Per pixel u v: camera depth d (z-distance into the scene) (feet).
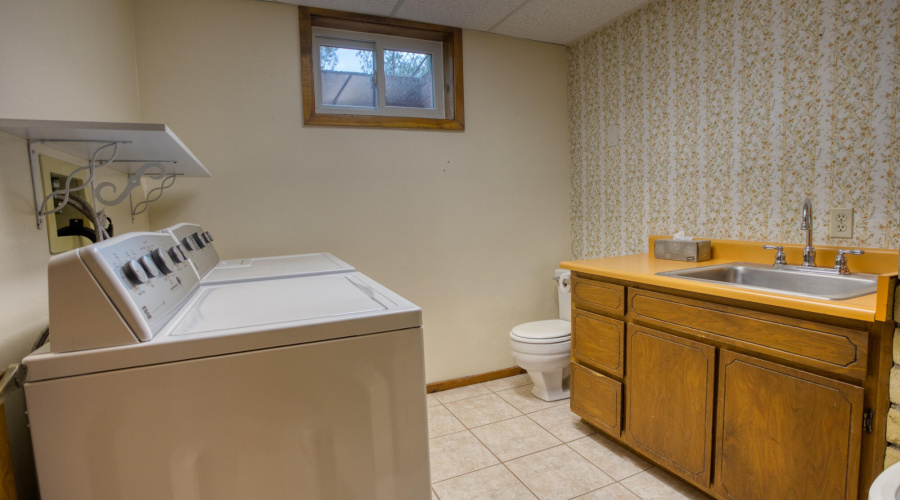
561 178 9.76
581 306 6.84
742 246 6.36
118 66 5.65
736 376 4.61
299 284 4.31
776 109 5.96
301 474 2.62
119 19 5.75
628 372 5.99
